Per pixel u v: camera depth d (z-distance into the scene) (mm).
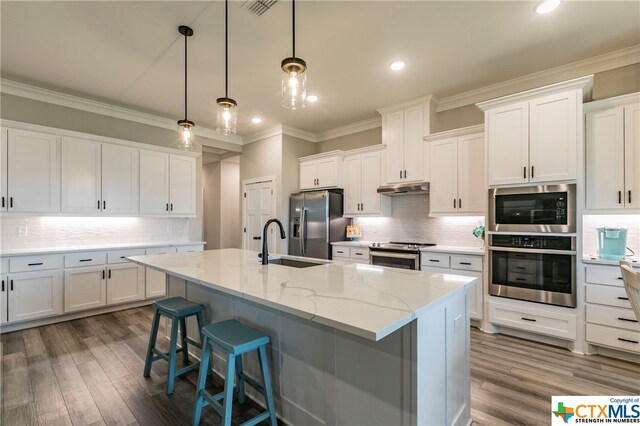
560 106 2795
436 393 1434
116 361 2578
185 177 4738
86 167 3787
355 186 4734
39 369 2438
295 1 2240
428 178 3926
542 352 2713
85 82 3518
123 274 3951
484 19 2449
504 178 3076
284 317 1806
